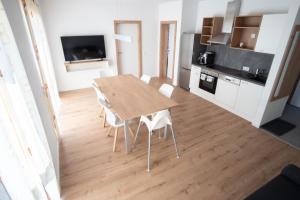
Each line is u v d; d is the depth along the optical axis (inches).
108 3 201.0
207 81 182.1
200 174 94.8
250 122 146.5
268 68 145.1
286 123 145.9
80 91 209.8
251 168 99.2
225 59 182.7
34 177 55.0
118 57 234.5
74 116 153.2
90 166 99.3
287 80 133.7
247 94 144.3
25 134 53.2
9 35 47.8
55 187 73.3
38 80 85.2
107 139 123.2
